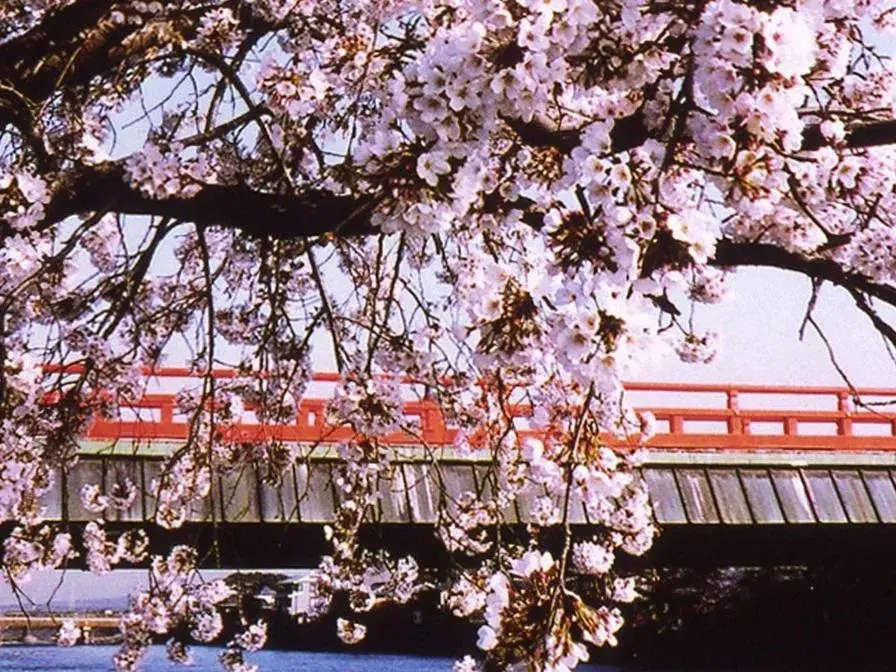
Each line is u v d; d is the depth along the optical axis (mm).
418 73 5051
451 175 5336
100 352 9547
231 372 11352
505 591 4707
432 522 20703
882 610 37812
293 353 10219
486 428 10148
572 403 8430
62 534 10242
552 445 8367
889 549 30734
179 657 11078
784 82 4535
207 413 11422
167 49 9352
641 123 5488
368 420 9039
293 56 8602
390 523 20516
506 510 18719
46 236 9711
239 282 11102
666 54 5527
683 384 25172
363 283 10586
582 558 9750
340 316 9367
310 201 6879
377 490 10758
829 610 39312
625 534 10242
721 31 4500
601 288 4410
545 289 4688
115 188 7031
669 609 41219
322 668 50750
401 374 8969
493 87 4832
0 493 8648
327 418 9492
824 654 39812
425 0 7211
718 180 4957
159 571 11055
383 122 5359
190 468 11602
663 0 5203
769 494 25234
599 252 4582
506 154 5895
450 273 9086
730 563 32281
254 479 19625
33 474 9305
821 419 26156
